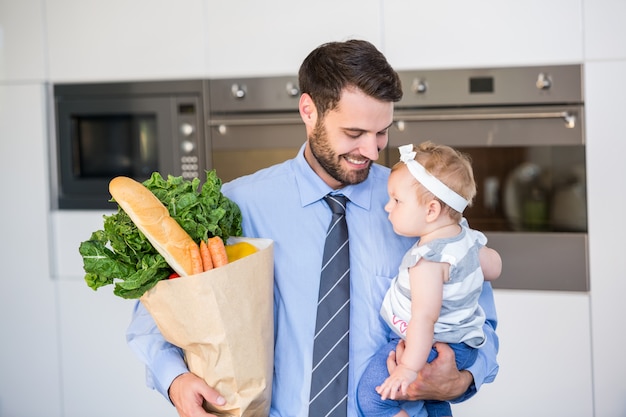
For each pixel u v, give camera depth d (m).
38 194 3.17
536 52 2.82
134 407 3.15
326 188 1.55
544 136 2.85
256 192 1.59
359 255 1.55
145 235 1.24
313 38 2.96
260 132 3.03
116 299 3.13
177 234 1.24
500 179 3.02
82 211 3.17
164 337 1.37
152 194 1.27
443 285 1.47
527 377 2.87
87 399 3.18
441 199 1.47
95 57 3.11
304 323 1.51
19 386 3.23
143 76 3.09
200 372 1.34
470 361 1.51
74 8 3.11
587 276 2.83
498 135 2.88
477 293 1.50
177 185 1.38
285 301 1.52
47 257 3.18
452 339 1.48
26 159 3.17
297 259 1.54
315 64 1.42
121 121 3.16
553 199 2.96
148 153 3.16
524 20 2.81
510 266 2.88
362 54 1.38
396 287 1.50
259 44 3.00
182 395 1.34
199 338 1.26
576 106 2.81
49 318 3.19
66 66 3.13
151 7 3.06
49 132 3.18
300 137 3.00
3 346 3.23
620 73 2.77
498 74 2.85
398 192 1.50
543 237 2.85
